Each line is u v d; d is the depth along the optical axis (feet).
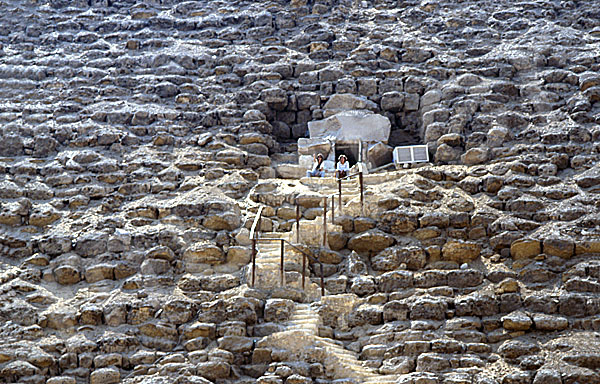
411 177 135.33
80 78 159.02
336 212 127.24
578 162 134.00
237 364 104.88
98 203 132.05
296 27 174.81
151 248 121.49
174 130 148.56
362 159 151.12
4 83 155.94
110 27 174.50
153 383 101.60
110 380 103.40
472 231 124.47
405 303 112.27
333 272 120.37
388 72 160.35
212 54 166.09
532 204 126.00
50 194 132.36
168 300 112.27
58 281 117.91
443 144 144.87
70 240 122.83
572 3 172.55
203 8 179.11
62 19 175.73
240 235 124.26
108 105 152.15
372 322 111.75
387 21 175.52
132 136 145.38
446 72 158.81
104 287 117.08
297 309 111.65
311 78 161.38
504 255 120.88
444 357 105.09
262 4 178.70
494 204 128.06
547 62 157.28
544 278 115.44
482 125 145.79
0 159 139.74
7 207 127.24
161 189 134.51
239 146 147.74
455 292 115.44
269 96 156.56
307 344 104.58
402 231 125.08
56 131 145.28
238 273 118.62
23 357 103.76
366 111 156.25
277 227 128.67
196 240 123.24
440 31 171.22
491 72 156.97
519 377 101.50
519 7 175.01
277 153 153.99
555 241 118.11
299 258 119.96
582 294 111.04
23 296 113.50
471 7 176.55
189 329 108.17
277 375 101.65
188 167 139.95
